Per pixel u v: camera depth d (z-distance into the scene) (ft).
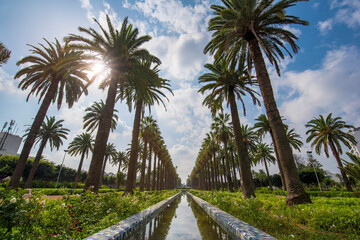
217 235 17.22
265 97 31.32
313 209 17.46
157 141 111.86
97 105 88.28
